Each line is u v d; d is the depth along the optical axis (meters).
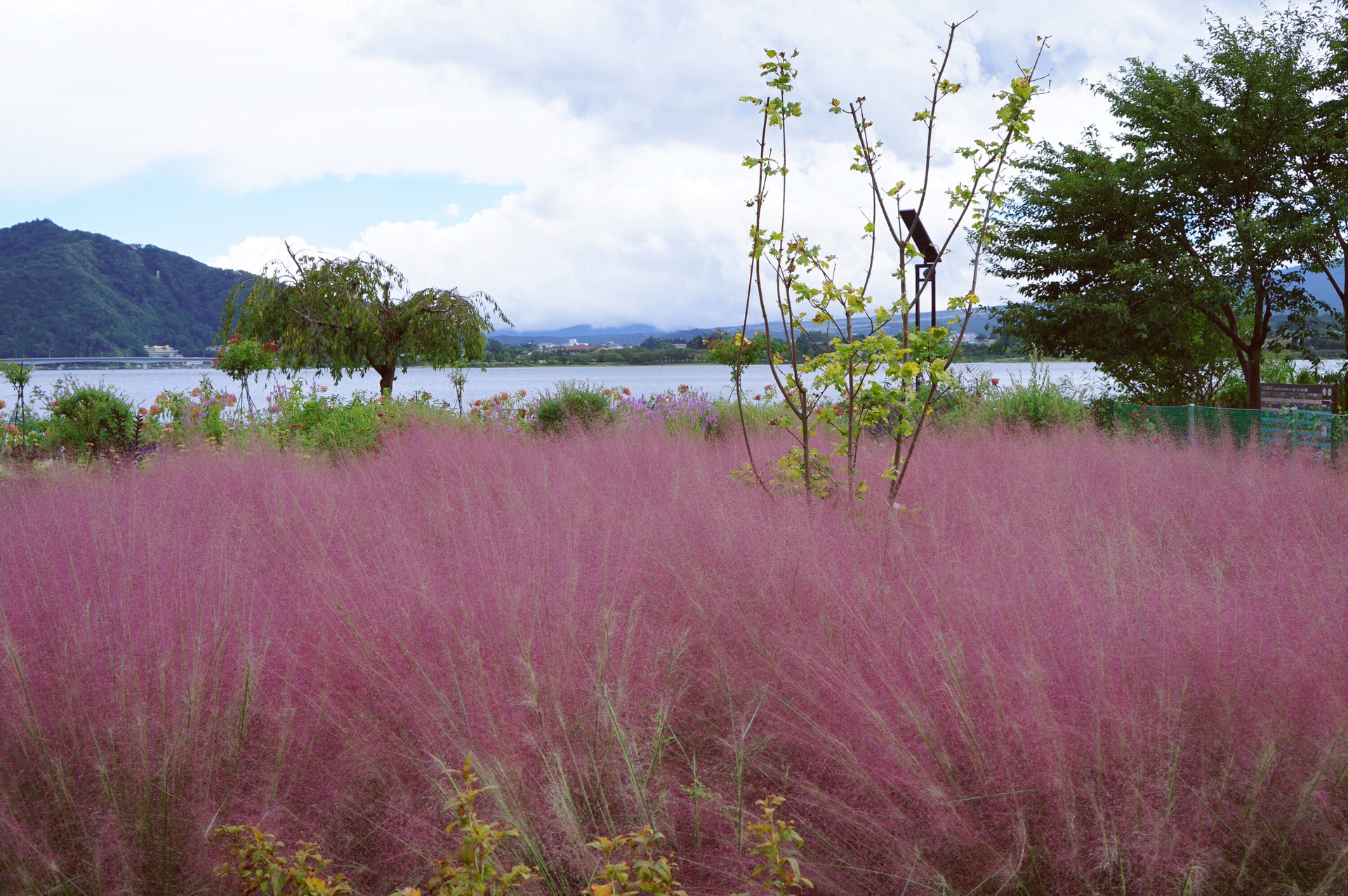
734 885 2.08
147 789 2.29
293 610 3.27
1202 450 8.10
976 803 2.23
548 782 2.24
